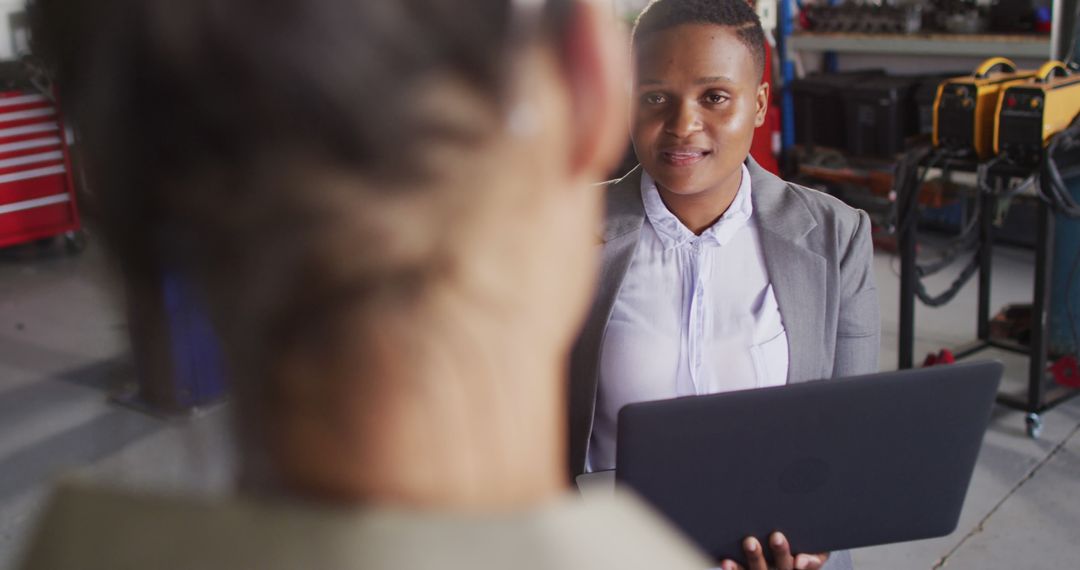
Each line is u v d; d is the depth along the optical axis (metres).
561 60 0.27
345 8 0.24
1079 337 3.65
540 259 0.27
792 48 5.92
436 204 0.25
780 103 5.96
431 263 0.25
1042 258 3.19
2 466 3.15
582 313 0.29
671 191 1.29
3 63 5.19
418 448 0.26
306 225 0.24
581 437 1.31
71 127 0.25
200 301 0.25
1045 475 3.12
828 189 5.80
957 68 5.85
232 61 0.23
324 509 0.25
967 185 5.32
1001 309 4.16
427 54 0.24
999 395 3.41
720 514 1.05
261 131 0.24
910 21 5.56
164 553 0.25
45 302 4.73
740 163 1.30
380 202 0.24
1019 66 5.49
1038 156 3.12
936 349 4.06
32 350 4.13
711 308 1.31
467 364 0.26
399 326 0.25
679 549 0.28
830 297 1.33
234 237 0.24
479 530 0.25
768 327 1.31
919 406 1.05
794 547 1.08
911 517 1.10
